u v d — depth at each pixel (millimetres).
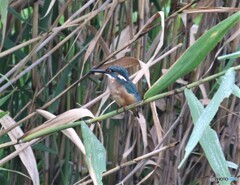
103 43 6266
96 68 5699
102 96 5992
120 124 6969
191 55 4391
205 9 5703
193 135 4113
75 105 6906
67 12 6762
